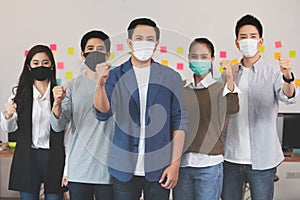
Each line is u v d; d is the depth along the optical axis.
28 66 2.38
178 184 2.20
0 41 3.68
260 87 2.40
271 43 3.58
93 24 3.63
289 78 2.21
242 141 2.40
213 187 2.19
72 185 2.11
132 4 3.61
